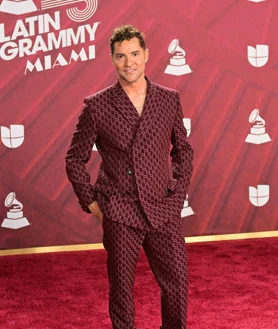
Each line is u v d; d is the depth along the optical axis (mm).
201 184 4781
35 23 4480
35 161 4613
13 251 4684
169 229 2611
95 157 4641
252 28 4652
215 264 4250
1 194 4625
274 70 4711
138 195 2549
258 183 4824
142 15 4551
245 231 4855
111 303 2670
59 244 4719
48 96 4551
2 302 3590
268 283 3814
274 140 4789
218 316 3260
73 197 4691
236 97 4711
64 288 3840
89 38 4527
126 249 2594
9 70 4496
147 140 2551
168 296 2631
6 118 4543
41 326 3188
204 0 4594
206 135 4730
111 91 2584
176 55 4621
